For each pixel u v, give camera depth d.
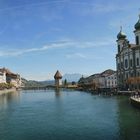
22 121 63.34
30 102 118.81
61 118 66.56
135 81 142.25
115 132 49.00
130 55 155.75
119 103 96.12
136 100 79.44
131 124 55.41
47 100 128.75
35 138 46.38
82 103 104.75
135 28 153.50
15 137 47.31
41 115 72.88
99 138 45.28
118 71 171.38
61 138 45.94
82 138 45.56
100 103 100.56
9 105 105.00
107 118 63.94
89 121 60.91
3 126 57.31
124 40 168.38
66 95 168.62
